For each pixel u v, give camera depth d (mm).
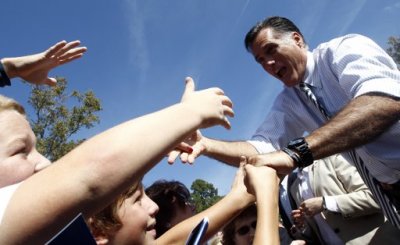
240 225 2680
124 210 1308
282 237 3254
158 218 2400
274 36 2537
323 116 2422
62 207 627
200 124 858
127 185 685
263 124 2709
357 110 1729
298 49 2498
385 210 2238
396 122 1839
